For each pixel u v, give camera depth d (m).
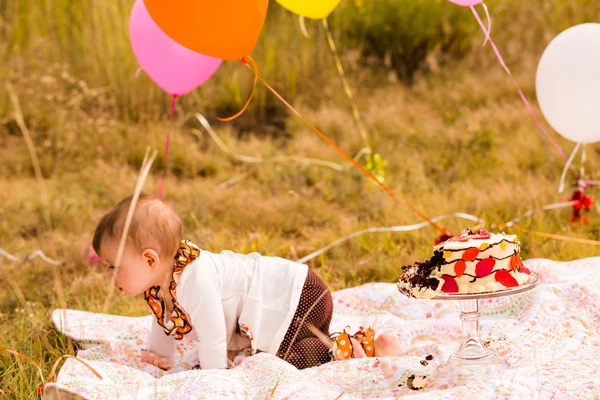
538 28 7.88
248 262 2.80
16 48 7.52
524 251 4.06
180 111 7.12
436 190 5.15
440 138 6.32
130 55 7.29
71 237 4.78
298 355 2.69
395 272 3.89
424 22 8.13
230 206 5.22
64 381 2.42
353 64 7.73
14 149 6.50
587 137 3.79
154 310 2.74
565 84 3.63
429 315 3.22
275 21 7.94
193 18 3.01
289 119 7.05
